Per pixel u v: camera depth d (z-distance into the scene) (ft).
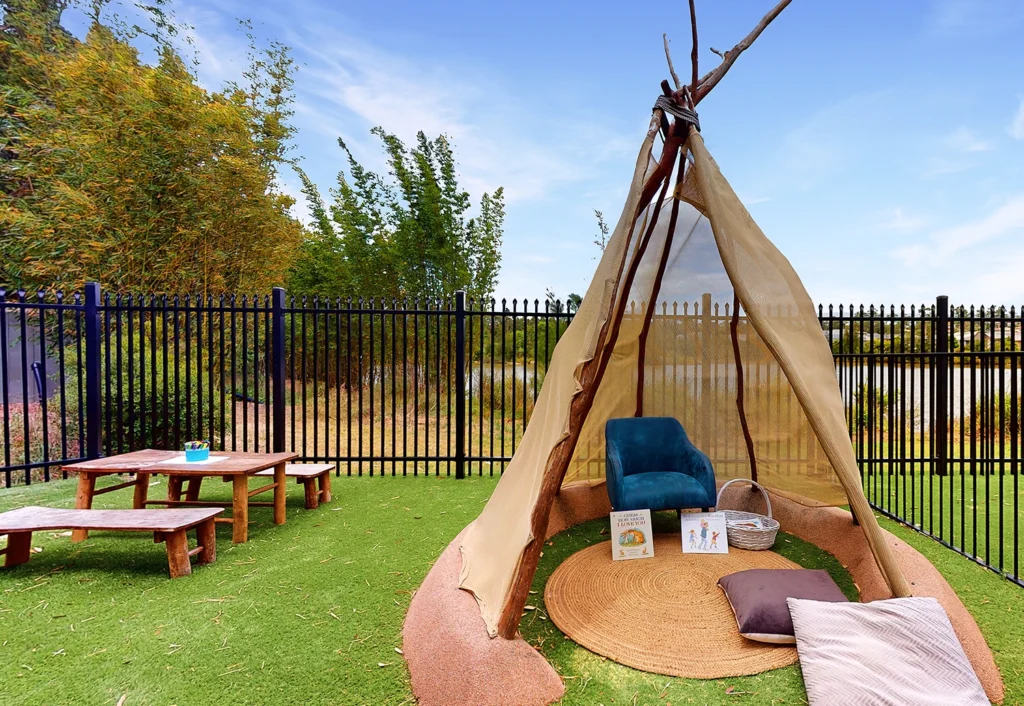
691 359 14.55
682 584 9.59
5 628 8.02
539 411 9.82
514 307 18.40
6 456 15.90
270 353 21.65
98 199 26.96
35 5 32.19
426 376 18.49
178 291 28.60
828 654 6.63
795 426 12.41
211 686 6.64
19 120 28.45
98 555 11.07
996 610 8.50
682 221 12.79
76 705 6.26
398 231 40.32
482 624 7.04
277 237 34.14
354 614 8.49
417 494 16.17
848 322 18.26
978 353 12.04
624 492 11.68
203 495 16.05
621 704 6.31
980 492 16.38
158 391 20.76
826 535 11.37
